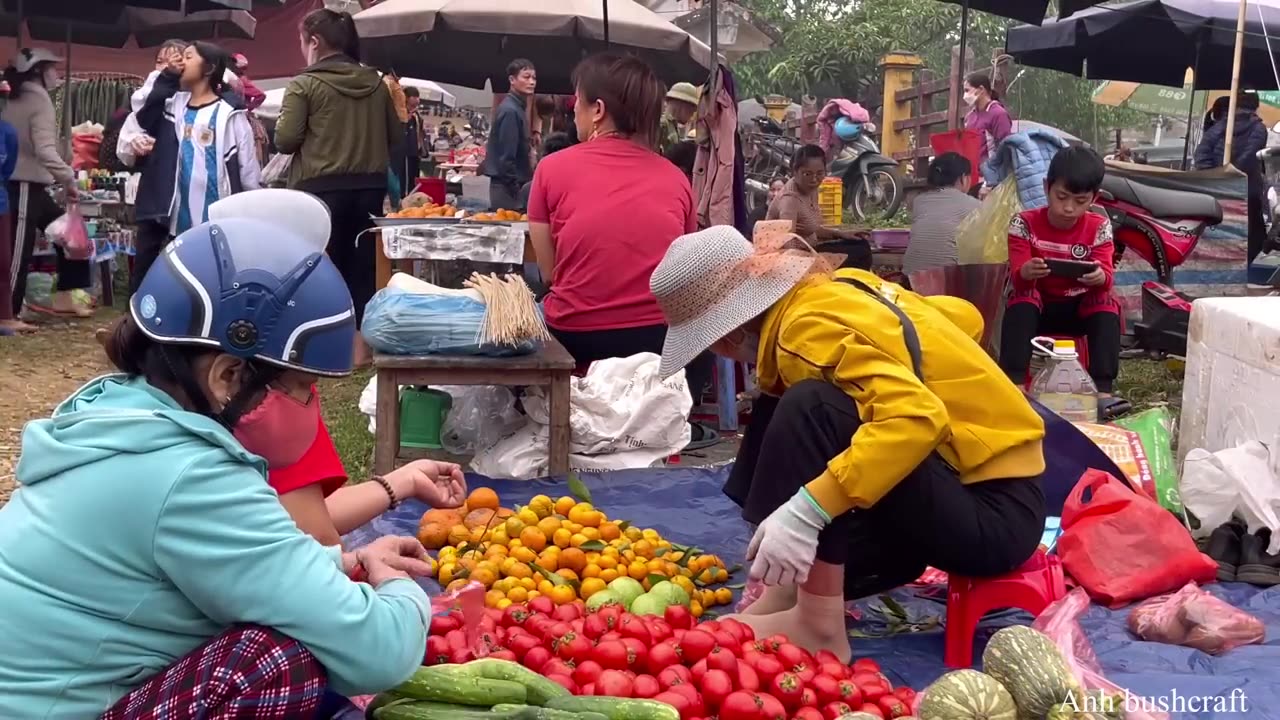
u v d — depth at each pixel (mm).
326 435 2900
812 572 3109
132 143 8375
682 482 5031
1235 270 9453
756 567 2939
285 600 2164
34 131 9930
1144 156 17953
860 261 7863
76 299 10664
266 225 2217
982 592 3260
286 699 2170
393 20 9852
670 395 5324
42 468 2133
